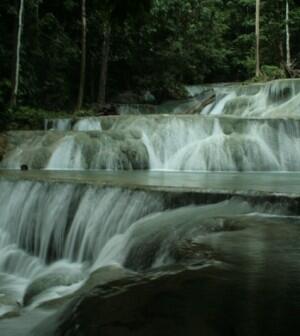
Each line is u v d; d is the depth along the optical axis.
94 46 27.39
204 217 5.61
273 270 3.52
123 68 29.75
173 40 29.47
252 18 34.66
